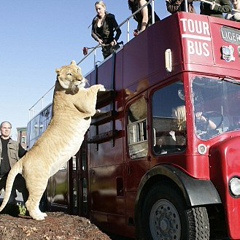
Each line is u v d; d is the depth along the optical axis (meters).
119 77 7.35
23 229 5.95
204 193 5.06
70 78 6.53
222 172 5.11
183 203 5.22
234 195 5.04
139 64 6.65
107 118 7.66
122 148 7.07
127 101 6.97
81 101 6.54
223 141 5.38
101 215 7.84
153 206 5.82
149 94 6.27
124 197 6.91
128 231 6.73
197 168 5.27
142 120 6.47
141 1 7.80
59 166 6.61
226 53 5.87
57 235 5.88
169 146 5.75
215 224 5.79
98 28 9.07
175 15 5.82
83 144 8.97
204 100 5.56
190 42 5.66
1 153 7.81
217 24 5.94
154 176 5.80
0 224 6.17
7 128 7.86
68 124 6.57
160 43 6.09
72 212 9.72
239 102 5.85
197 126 5.41
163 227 5.58
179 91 5.64
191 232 5.07
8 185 6.52
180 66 5.62
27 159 6.51
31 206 6.52
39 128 13.16
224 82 5.78
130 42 7.02
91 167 8.43
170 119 5.78
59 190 10.70
